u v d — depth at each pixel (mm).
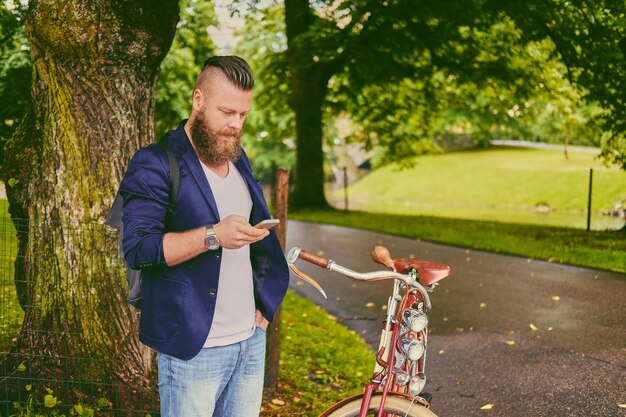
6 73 7984
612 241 13680
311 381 5457
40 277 4223
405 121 26609
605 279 9320
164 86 16156
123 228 2400
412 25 19922
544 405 4852
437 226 17781
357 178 59531
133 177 2426
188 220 2477
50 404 3996
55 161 4176
